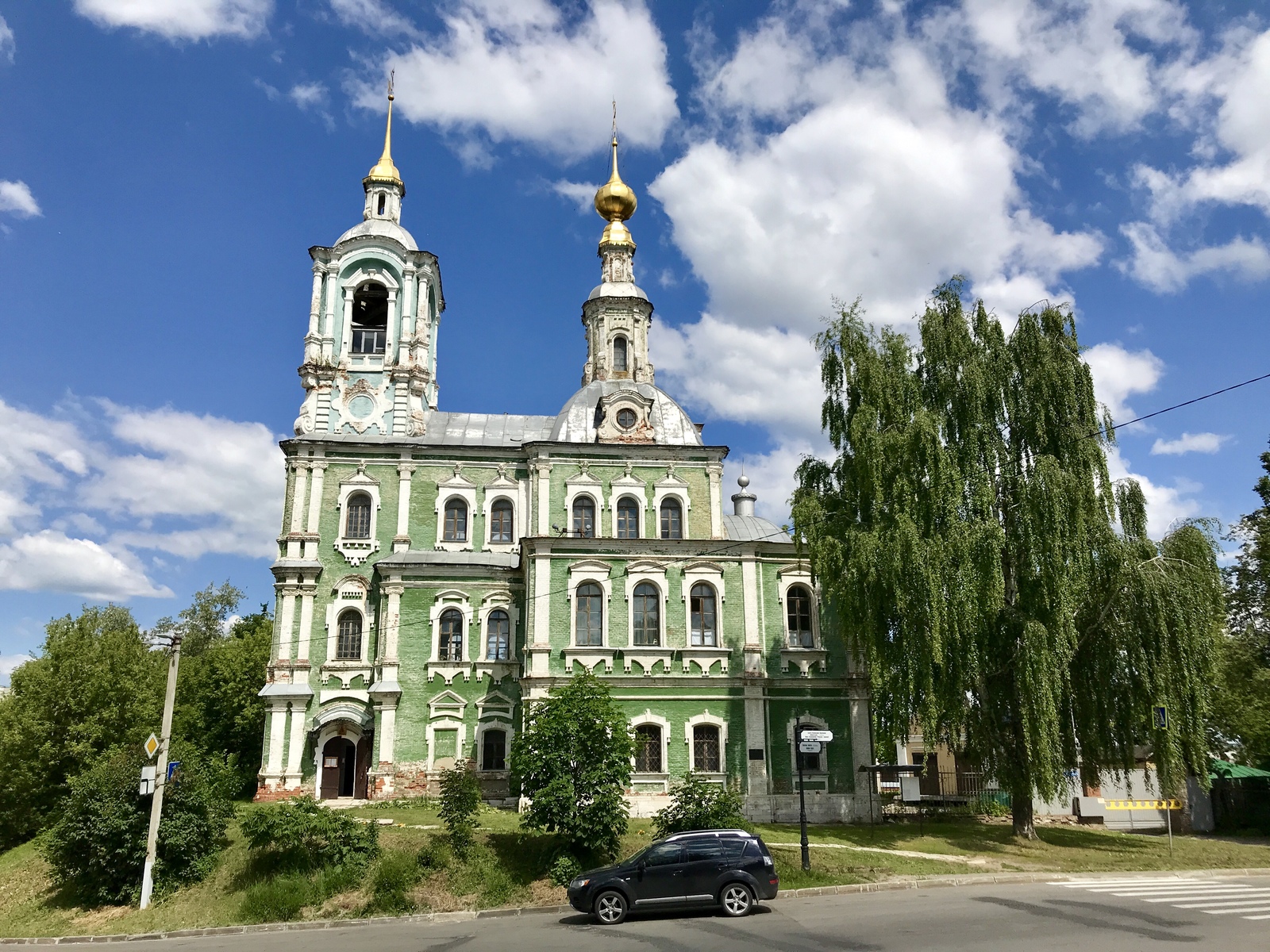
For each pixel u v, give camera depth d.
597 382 54.69
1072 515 34.66
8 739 45.22
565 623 43.41
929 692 33.91
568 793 29.58
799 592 46.00
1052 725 32.97
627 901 23.86
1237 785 45.53
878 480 36.62
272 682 46.72
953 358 37.94
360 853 29.67
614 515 49.47
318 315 53.59
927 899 24.97
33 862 37.16
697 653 43.53
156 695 50.69
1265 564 48.94
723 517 51.62
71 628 50.06
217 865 30.84
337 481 50.12
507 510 51.28
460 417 55.25
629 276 62.50
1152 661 34.16
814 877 28.50
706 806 30.20
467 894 28.36
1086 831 40.16
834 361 40.91
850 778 43.06
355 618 48.44
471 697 46.56
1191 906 22.89
